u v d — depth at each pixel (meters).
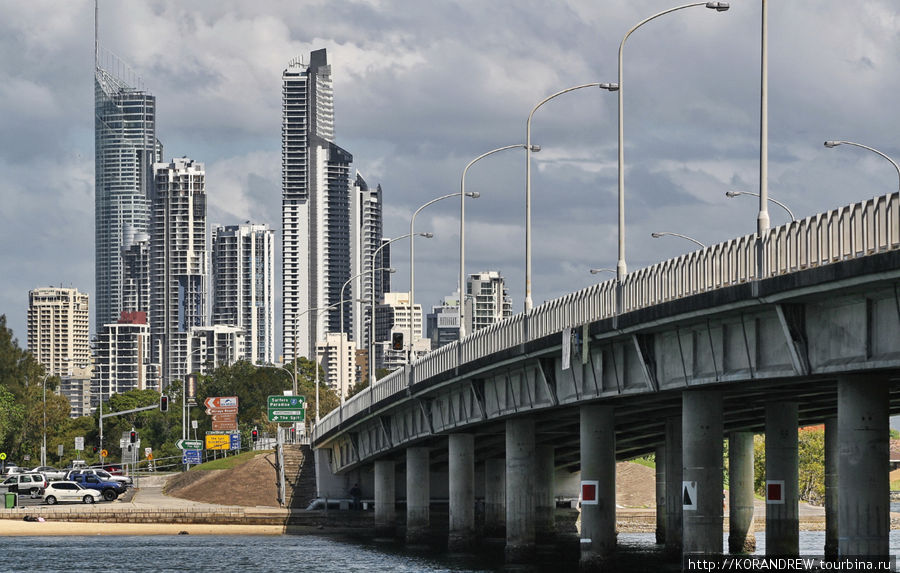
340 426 192.75
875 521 68.94
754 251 74.19
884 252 60.75
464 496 144.88
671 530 131.38
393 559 141.75
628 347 93.06
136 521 194.75
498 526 181.12
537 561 129.62
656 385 88.06
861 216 64.38
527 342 106.69
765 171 75.31
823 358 69.12
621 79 97.31
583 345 93.75
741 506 139.88
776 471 107.06
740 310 75.06
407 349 169.00
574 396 102.75
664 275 84.88
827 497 133.50
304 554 150.38
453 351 129.00
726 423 130.88
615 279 92.62
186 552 153.12
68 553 150.38
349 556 147.12
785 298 69.38
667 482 132.38
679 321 81.50
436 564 134.25
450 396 137.62
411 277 172.12
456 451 144.88
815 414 125.81
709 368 81.38
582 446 104.19
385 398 158.25
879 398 69.31
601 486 103.56
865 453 69.12
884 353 64.38
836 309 68.12
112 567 133.75
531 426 123.19
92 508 197.88
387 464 185.88
